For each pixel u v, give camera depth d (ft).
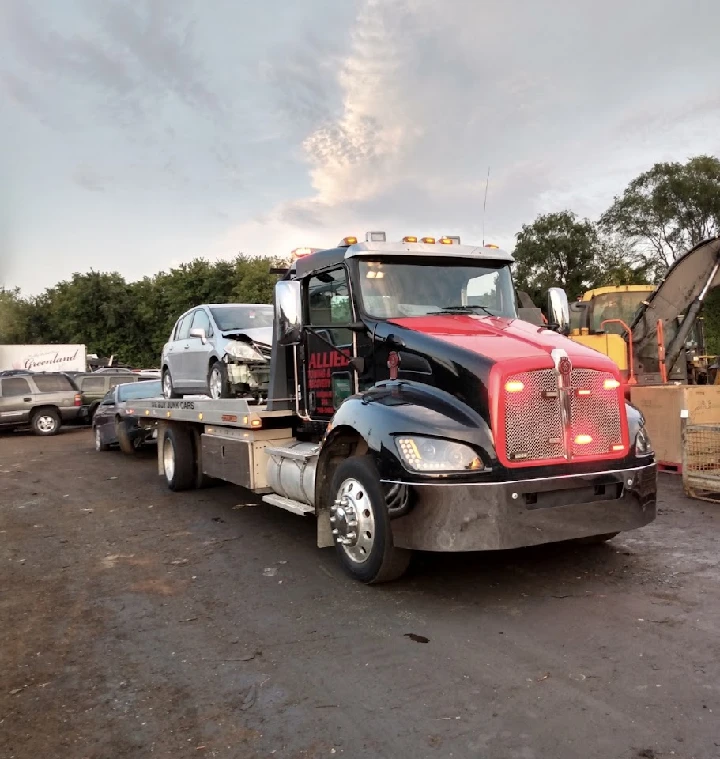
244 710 10.95
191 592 17.03
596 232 142.31
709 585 15.72
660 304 38.70
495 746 9.55
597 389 15.55
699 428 25.45
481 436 14.57
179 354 35.70
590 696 10.79
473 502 14.26
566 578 16.66
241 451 23.35
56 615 15.83
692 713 10.16
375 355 18.34
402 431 15.12
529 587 16.14
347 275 19.39
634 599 15.02
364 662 12.48
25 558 21.08
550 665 11.96
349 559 17.16
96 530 24.50
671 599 14.92
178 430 31.42
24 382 67.87
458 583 16.65
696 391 30.25
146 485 34.35
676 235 134.31
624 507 15.64
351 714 10.64
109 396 52.34
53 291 204.95
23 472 41.29
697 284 37.42
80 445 57.31
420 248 19.81
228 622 14.85
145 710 11.11
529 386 14.80
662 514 23.02
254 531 23.25
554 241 140.26
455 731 9.98
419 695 11.12
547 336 17.04
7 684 12.32
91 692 11.84
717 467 26.89
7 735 10.50
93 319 180.14
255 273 165.68
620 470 15.58
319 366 21.03
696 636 12.89
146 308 180.86
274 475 21.49
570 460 15.07
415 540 14.64
